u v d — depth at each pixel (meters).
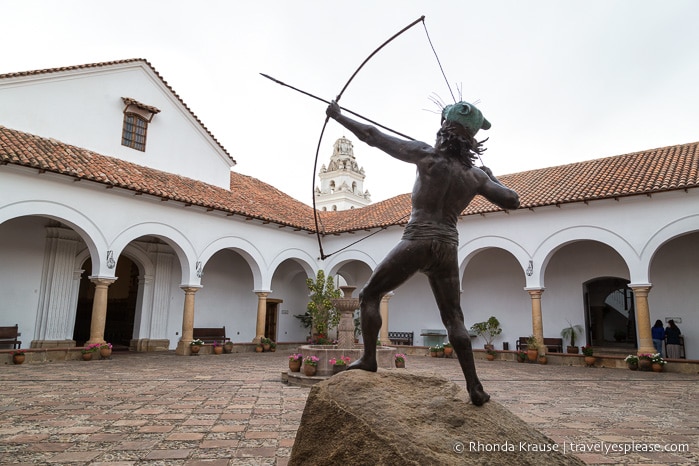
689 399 8.25
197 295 19.00
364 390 2.93
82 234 13.16
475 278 19.52
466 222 17.23
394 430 2.60
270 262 18.61
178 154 17.62
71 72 14.51
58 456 4.54
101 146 15.20
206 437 5.30
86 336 19.95
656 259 15.75
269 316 22.12
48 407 6.75
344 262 20.48
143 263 17.44
